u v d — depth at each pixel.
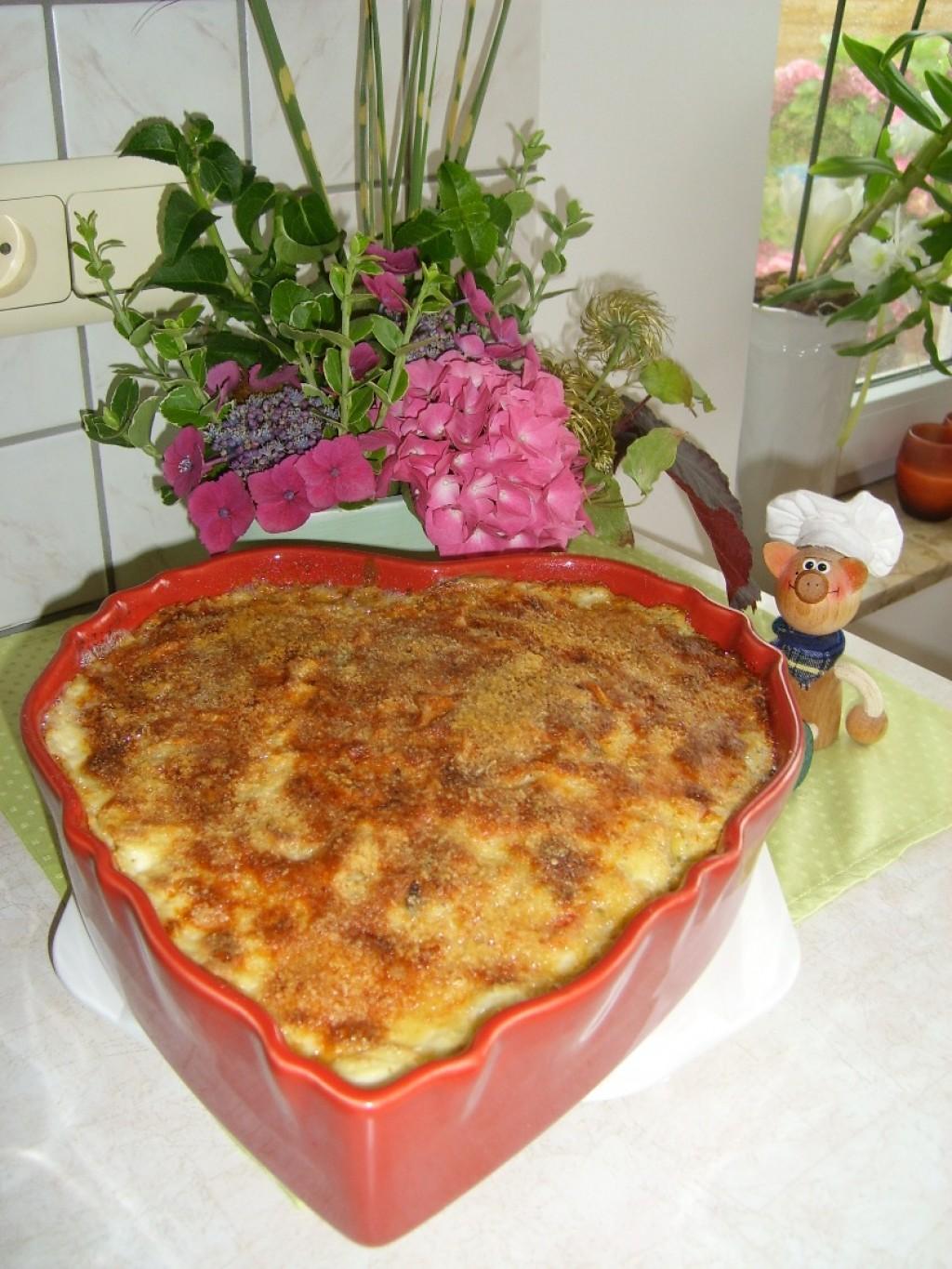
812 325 1.40
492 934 0.51
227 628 0.70
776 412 1.46
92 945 0.63
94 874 0.49
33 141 0.75
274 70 0.78
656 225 1.17
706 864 0.50
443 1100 0.43
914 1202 0.54
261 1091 0.46
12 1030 0.61
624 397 0.97
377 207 0.93
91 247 0.72
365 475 0.73
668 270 1.21
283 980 0.49
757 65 1.17
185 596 0.72
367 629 0.70
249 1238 0.52
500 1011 0.46
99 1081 0.59
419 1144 0.44
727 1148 0.57
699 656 0.70
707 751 0.63
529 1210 0.54
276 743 0.60
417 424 0.75
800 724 0.61
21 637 0.88
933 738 0.85
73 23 0.73
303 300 0.70
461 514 0.75
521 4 0.96
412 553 0.84
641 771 0.60
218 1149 0.56
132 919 0.47
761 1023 0.63
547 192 1.07
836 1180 0.55
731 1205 0.54
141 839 0.55
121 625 0.69
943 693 0.91
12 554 0.86
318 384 0.78
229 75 0.82
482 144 1.00
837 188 1.42
